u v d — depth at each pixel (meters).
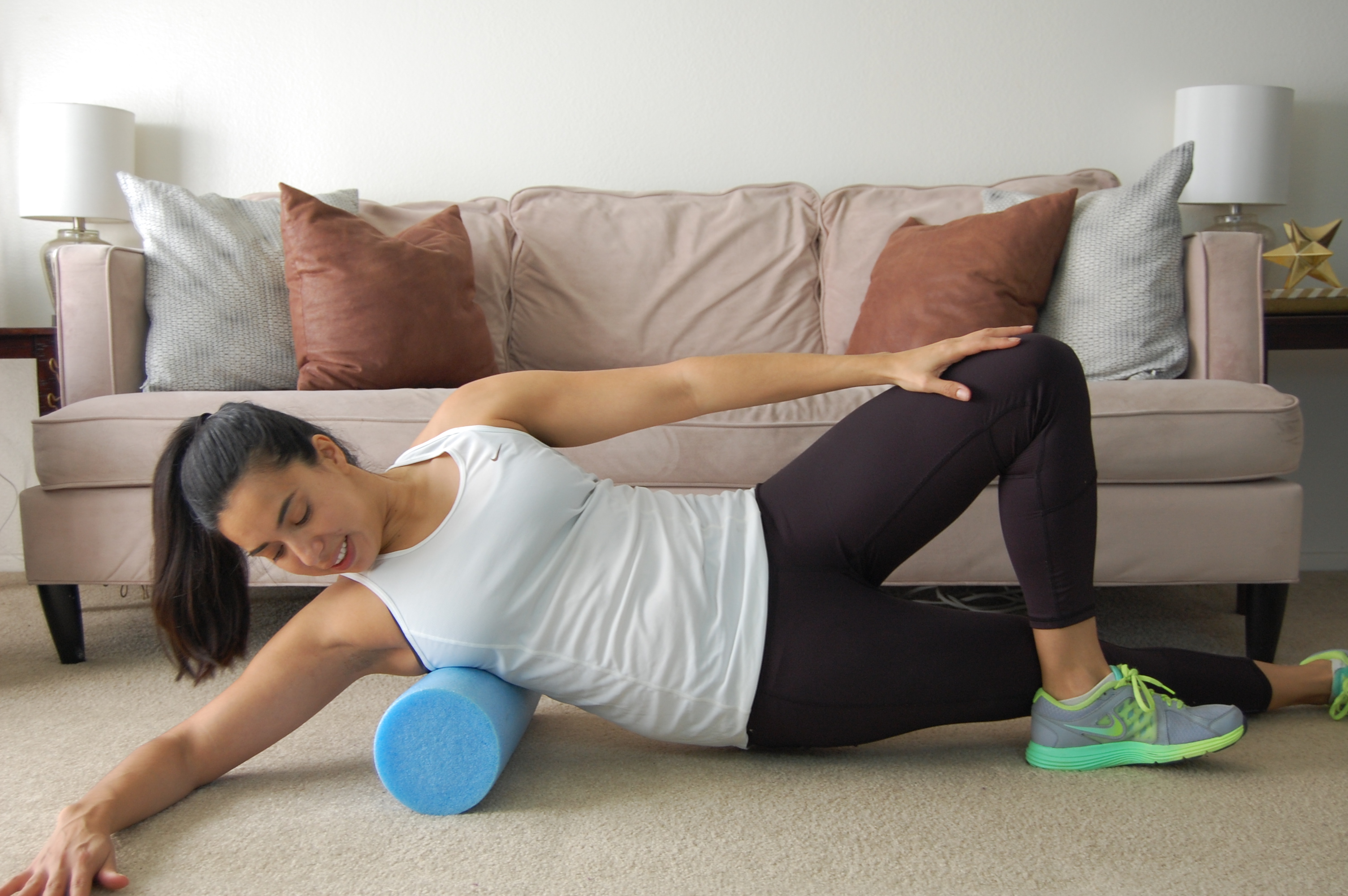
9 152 2.87
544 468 1.24
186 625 1.22
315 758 1.43
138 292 2.26
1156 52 2.90
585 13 2.91
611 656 1.22
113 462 1.91
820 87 2.94
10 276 2.90
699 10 2.92
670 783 1.32
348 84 2.92
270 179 2.93
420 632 1.20
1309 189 2.91
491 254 2.68
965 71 2.93
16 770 1.42
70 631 1.97
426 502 1.23
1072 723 1.31
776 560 1.28
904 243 2.45
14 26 2.85
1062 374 1.24
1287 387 2.86
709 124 2.95
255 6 2.88
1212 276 2.21
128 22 2.87
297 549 1.10
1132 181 2.95
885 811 1.22
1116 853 1.11
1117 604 2.40
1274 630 1.92
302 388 2.21
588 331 2.65
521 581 1.21
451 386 2.30
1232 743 1.29
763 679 1.25
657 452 1.92
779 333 2.68
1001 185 2.72
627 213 2.75
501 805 1.26
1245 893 1.02
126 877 1.06
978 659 1.28
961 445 1.25
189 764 1.23
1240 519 1.90
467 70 2.93
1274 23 2.88
